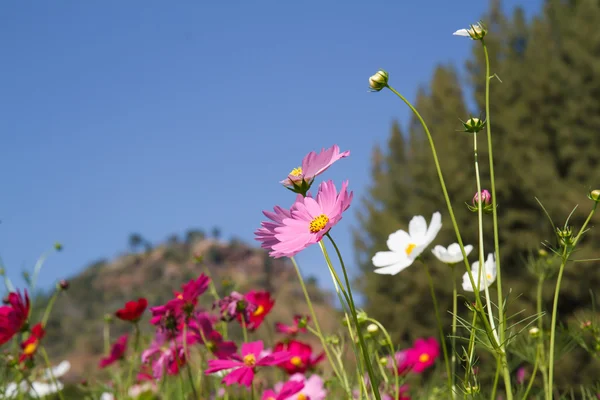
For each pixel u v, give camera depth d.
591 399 1.80
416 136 10.52
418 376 2.52
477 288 1.06
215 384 1.98
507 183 8.87
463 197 9.19
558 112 9.34
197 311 1.91
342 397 1.98
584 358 5.52
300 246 1.03
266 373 2.23
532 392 1.81
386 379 1.61
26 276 2.34
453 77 10.55
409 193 10.24
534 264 2.01
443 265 8.73
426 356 2.45
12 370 2.12
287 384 1.69
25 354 2.06
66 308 36.88
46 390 2.26
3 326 1.89
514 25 10.93
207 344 1.81
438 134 9.94
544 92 9.47
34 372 2.41
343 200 1.01
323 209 1.09
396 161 10.60
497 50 10.54
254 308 1.87
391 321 9.00
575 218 8.02
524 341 1.82
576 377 5.47
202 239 52.41
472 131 1.12
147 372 2.17
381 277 9.31
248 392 2.03
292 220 1.10
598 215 7.70
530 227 8.55
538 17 10.47
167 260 49.84
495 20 11.02
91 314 39.47
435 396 2.10
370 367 0.98
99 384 2.19
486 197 1.12
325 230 1.01
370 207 10.08
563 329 1.80
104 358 2.36
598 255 7.35
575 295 7.36
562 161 9.09
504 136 9.45
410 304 8.84
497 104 9.78
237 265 42.88
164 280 45.66
